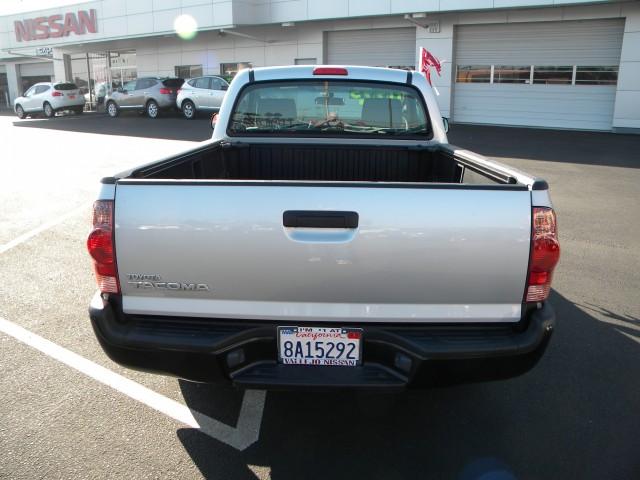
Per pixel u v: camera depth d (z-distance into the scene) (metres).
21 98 26.36
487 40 18.77
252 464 2.62
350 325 2.39
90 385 3.29
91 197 8.50
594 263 5.53
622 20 16.50
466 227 2.27
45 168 11.14
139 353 2.43
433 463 2.65
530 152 12.71
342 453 2.71
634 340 3.93
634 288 4.89
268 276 2.32
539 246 2.29
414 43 20.27
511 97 18.78
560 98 17.95
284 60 23.05
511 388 3.32
